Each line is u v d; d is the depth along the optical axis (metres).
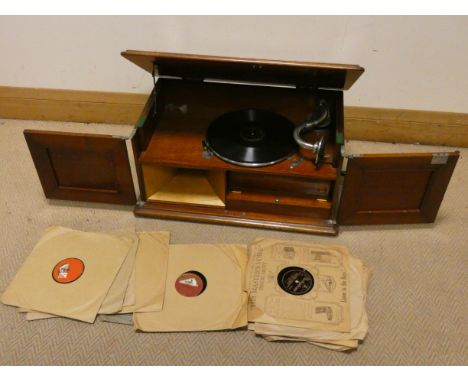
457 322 1.22
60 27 1.66
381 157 1.25
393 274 1.34
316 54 1.65
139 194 1.57
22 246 1.41
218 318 1.20
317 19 1.55
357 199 1.37
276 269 1.31
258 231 1.46
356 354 1.15
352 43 1.60
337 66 1.20
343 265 1.32
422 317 1.23
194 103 1.56
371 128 1.83
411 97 1.73
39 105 1.92
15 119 1.97
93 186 1.48
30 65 1.79
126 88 1.84
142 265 1.33
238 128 1.45
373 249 1.41
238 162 1.35
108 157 1.37
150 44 1.69
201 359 1.14
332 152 1.40
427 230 1.48
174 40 1.67
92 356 1.14
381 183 1.32
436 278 1.33
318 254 1.35
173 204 1.49
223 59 1.23
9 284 1.29
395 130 1.83
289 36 1.61
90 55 1.74
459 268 1.36
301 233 1.45
